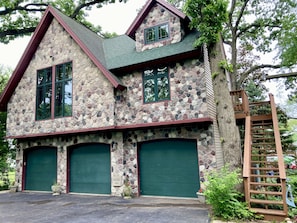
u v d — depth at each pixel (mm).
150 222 6238
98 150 11516
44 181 12633
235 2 18188
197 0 8039
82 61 11531
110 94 10555
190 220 6270
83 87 11281
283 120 15547
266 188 8781
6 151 17281
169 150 10258
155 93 10344
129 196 10000
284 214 5848
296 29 14164
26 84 13109
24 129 12648
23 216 7352
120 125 10391
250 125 9297
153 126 9961
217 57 8344
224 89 8086
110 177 10984
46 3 20547
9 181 16609
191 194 9539
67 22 12656
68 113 11555
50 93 12320
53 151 12703
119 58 11719
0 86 20172
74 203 9219
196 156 9680
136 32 11633
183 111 9570
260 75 19219
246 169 6730
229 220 6062
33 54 13227
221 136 7852
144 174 10562
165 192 10031
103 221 6480
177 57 9805
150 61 10109
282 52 15664
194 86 9539
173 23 10766
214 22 7957
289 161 13688
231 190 6578
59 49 12383
